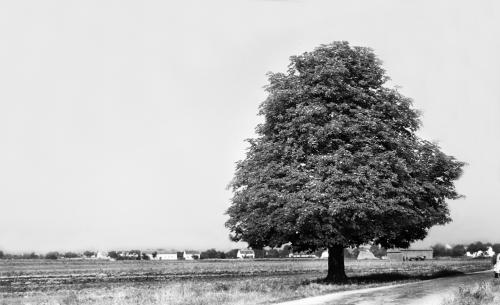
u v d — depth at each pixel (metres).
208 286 39.38
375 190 35.44
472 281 38.72
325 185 35.03
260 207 38.69
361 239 39.31
